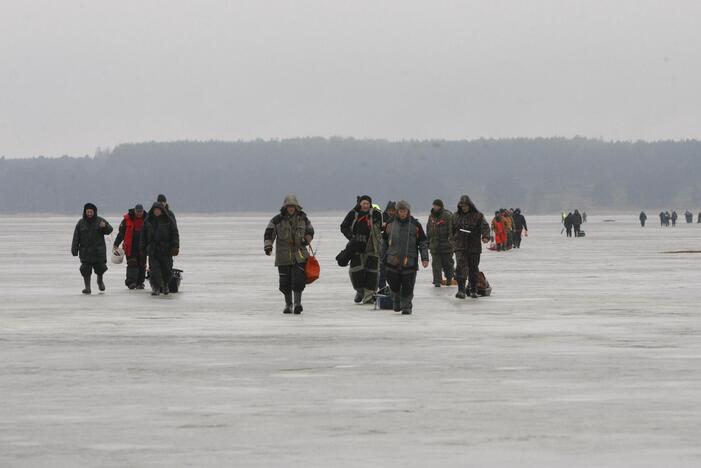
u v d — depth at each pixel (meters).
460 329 43.50
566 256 113.12
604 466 20.36
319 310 52.25
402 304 50.50
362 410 25.94
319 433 23.33
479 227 58.62
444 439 22.70
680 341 39.19
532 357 35.00
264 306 54.47
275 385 29.61
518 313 50.25
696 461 20.70
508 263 98.31
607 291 63.84
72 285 70.56
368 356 35.41
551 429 23.66
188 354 36.06
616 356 35.16
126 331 43.16
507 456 21.17
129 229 66.06
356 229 55.59
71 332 42.78
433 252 67.25
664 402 26.83
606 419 24.73
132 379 30.72
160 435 23.17
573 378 30.64
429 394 28.09
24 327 44.72
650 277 77.06
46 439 22.80
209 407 26.39
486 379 30.52
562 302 56.25
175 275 64.06
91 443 22.41
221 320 47.41
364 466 20.41
